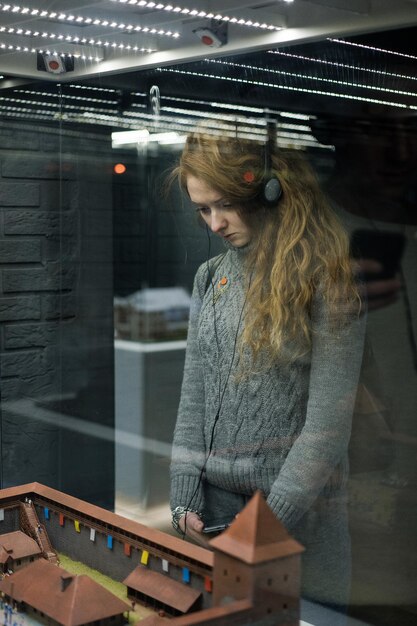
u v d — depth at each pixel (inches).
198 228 76.9
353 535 70.9
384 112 64.8
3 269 86.9
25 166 85.9
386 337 69.2
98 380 90.0
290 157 67.3
